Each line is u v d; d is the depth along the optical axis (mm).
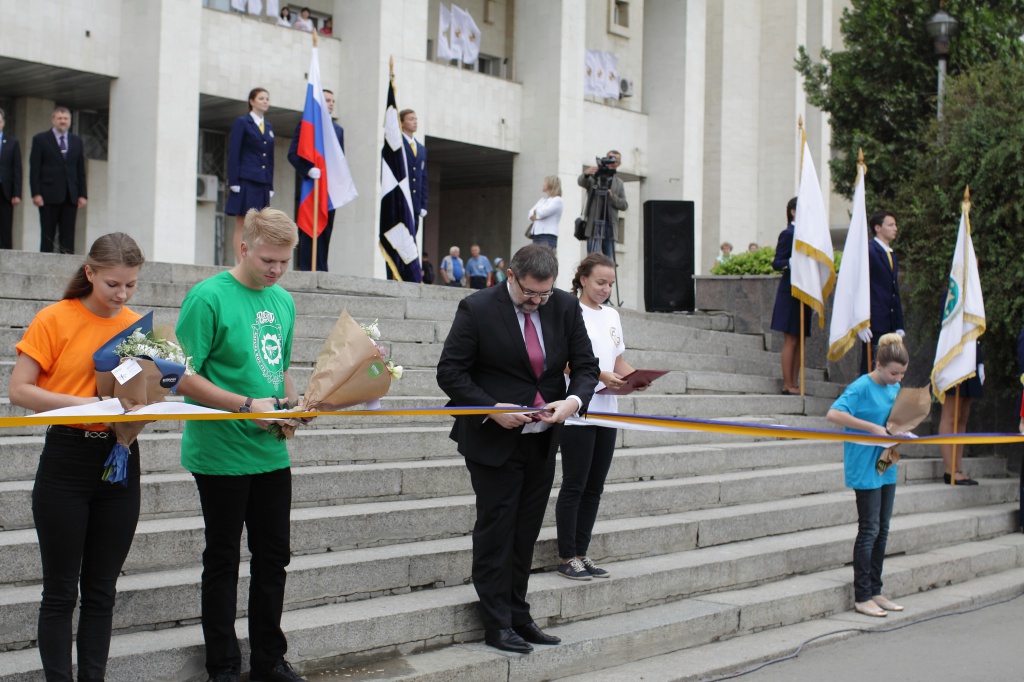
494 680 5633
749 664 6480
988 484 11117
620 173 27562
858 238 11289
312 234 12102
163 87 18297
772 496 9203
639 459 8672
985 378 12531
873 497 7645
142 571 5590
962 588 8758
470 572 6484
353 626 5473
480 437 5750
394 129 12672
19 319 7863
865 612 7715
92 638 4438
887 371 7504
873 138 17578
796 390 12266
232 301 4902
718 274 15406
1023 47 16500
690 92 27891
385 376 4930
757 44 31250
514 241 25219
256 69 20312
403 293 11375
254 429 4859
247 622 5457
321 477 6691
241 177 12164
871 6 17531
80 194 12734
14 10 17453
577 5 25000
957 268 10789
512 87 24953
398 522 6562
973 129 12438
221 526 4871
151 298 8969
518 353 5781
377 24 21266
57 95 20000
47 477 4332
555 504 7520
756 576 7699
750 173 31156
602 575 6770
